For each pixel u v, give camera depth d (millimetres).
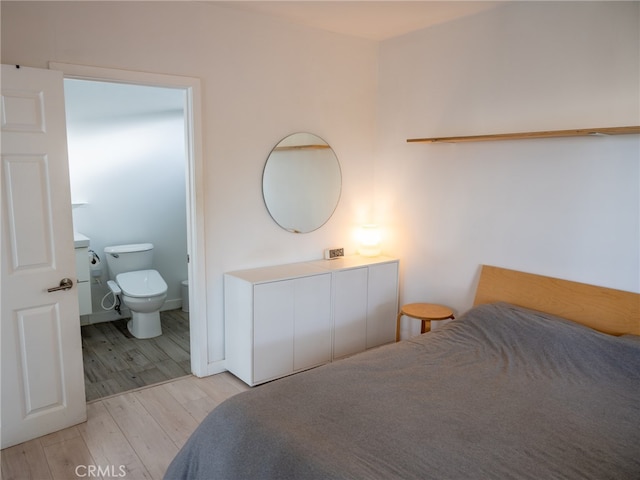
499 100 3148
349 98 3846
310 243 3779
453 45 3385
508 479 1526
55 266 2471
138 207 4520
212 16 3021
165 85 2896
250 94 3262
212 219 3191
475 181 3336
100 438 2535
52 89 2357
